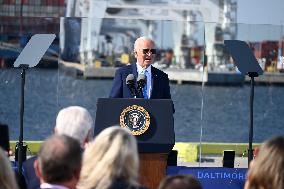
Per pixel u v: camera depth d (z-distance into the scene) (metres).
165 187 12.45
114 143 13.82
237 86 146.12
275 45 137.12
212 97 133.62
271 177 13.32
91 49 150.38
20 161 22.41
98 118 20.73
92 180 13.75
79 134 16.80
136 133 20.59
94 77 147.62
